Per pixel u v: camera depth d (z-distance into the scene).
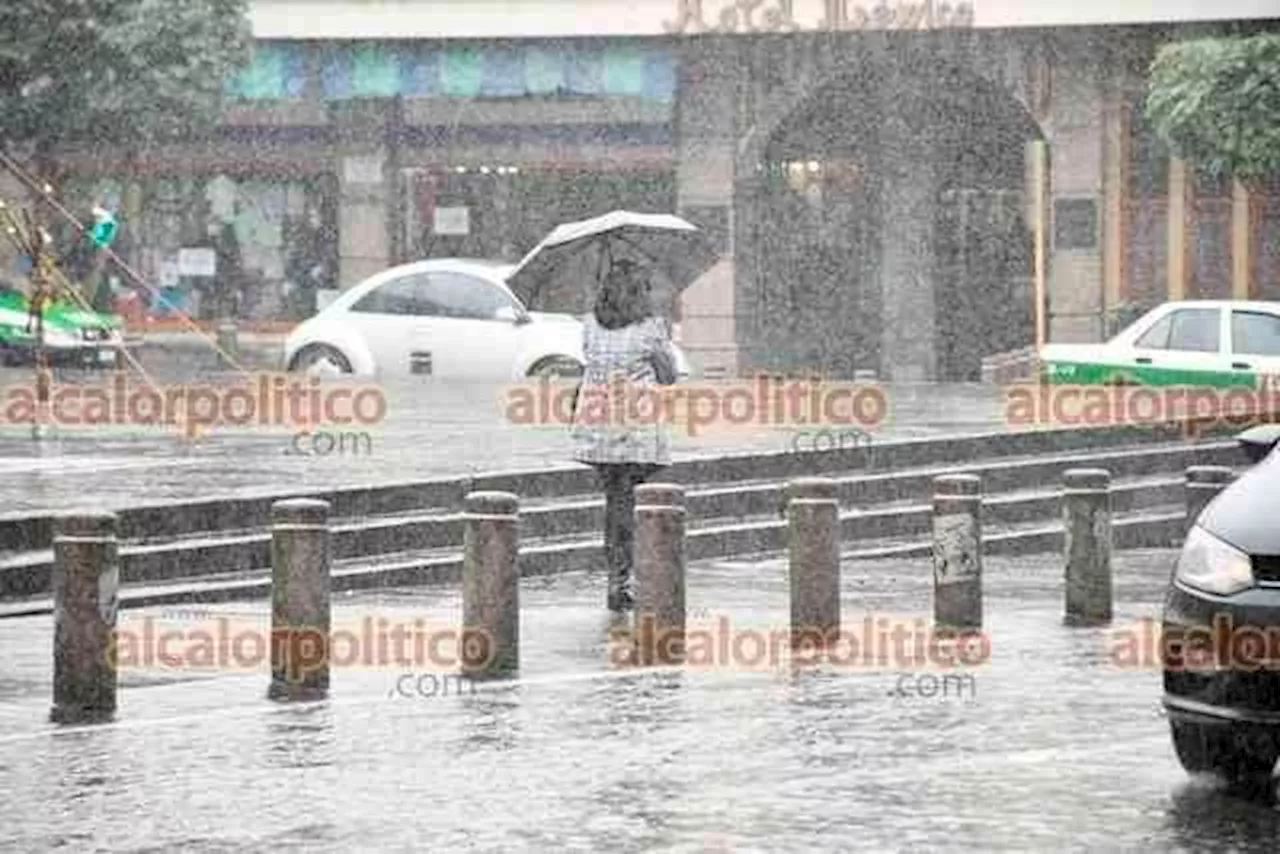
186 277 113.56
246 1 109.94
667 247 45.28
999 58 114.12
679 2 113.69
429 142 115.62
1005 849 24.58
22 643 38.94
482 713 33.00
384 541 49.22
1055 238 114.06
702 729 31.64
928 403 77.50
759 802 26.98
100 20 106.38
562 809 26.66
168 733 31.52
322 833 25.58
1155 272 113.56
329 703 33.84
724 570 50.94
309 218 115.56
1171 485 63.53
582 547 51.16
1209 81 105.44
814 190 116.00
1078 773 28.55
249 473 54.03
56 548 33.06
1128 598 47.25
